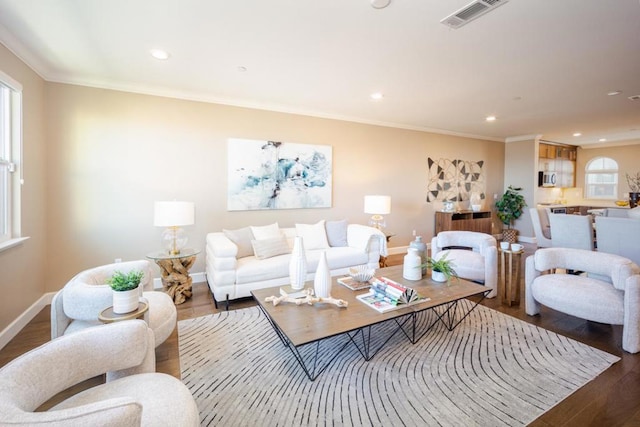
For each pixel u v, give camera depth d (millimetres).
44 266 3213
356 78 3369
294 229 4164
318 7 2068
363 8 2078
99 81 3391
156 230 3746
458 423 1589
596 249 4074
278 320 1988
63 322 1985
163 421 1047
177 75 3275
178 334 2586
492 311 3068
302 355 2256
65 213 3348
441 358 2211
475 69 3121
